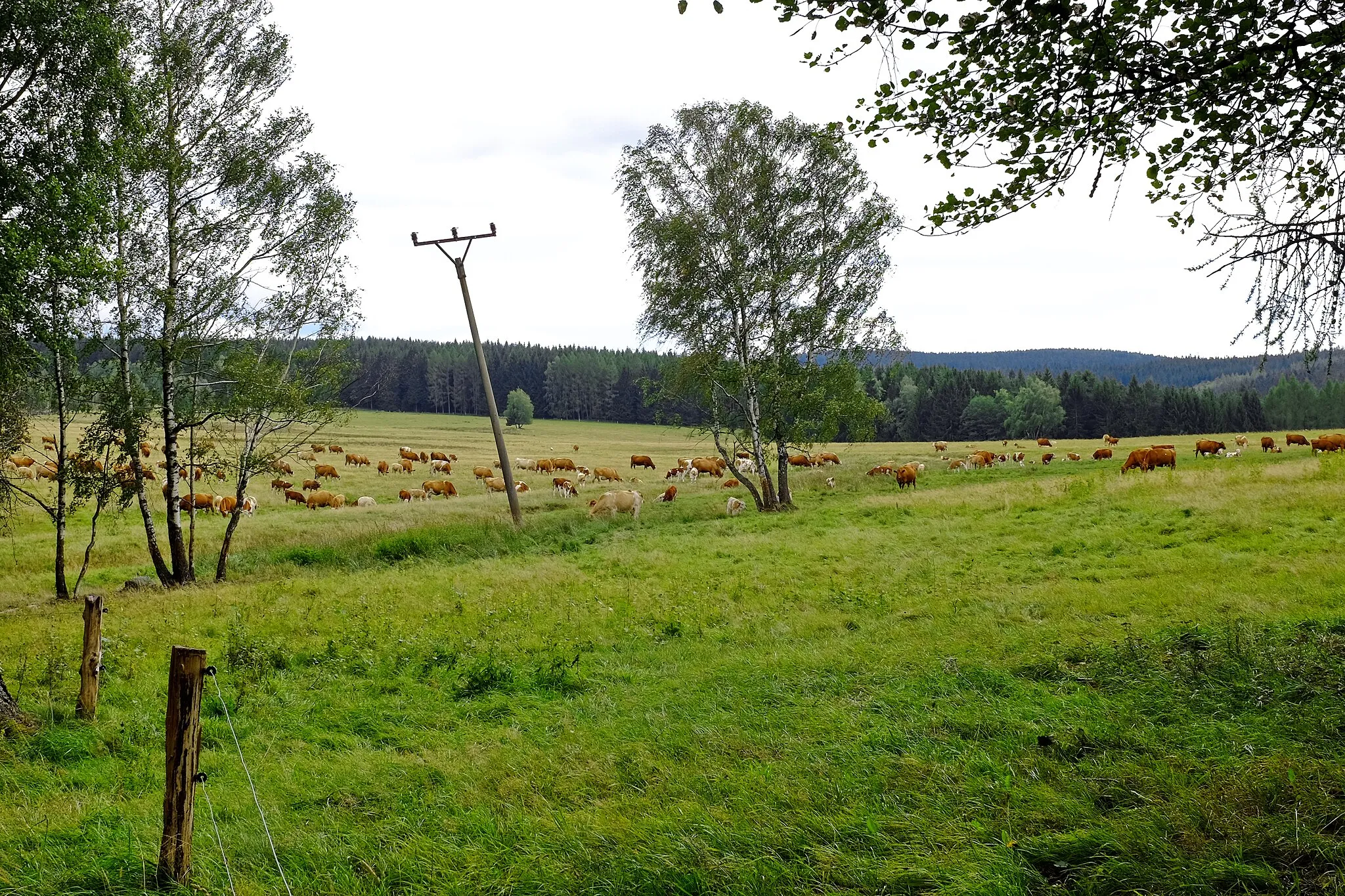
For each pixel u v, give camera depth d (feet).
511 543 73.61
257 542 77.15
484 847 15.17
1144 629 26.86
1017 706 20.52
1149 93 14.97
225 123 56.95
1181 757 15.69
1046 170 16.38
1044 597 34.86
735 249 88.69
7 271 31.63
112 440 56.85
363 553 69.92
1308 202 15.56
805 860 13.39
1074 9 14.37
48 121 36.27
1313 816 12.51
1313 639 22.44
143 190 52.54
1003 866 12.26
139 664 32.94
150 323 55.11
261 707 27.09
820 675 26.21
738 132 89.20
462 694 28.32
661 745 20.72
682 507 100.37
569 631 36.78
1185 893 11.20
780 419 96.43
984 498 75.56
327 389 65.26
